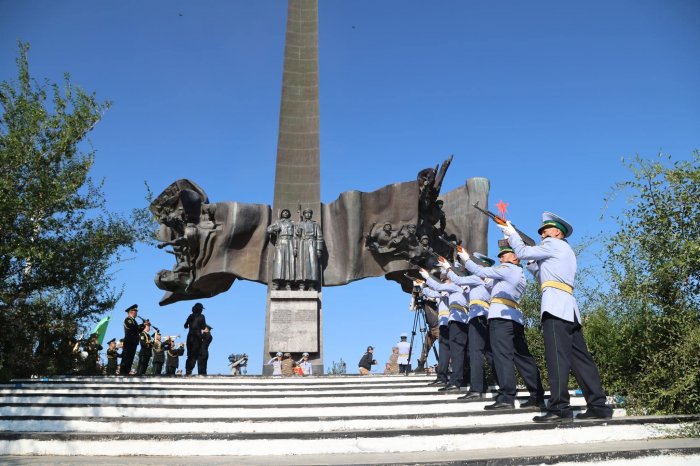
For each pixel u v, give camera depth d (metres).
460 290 11.35
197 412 9.45
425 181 21.98
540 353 12.54
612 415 7.74
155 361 18.48
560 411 7.48
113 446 7.16
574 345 7.75
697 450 6.00
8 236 13.91
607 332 10.02
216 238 22.80
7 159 13.55
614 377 9.39
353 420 8.15
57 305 15.79
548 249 7.84
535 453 6.12
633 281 9.23
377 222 22.66
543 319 7.75
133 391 11.39
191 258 23.00
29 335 14.88
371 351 22.39
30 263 14.59
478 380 9.80
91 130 15.20
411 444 6.98
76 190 14.88
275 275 21.83
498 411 8.16
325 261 22.97
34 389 11.80
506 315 8.80
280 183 23.89
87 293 16.56
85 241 15.58
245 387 12.53
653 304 9.05
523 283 9.09
